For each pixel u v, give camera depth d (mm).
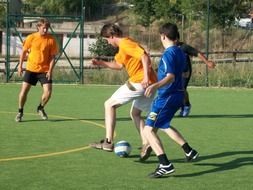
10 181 7574
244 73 21641
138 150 9695
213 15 39500
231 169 8430
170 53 7719
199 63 21969
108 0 68688
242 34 36375
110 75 22125
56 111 14617
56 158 9023
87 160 8891
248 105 16406
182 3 43031
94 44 35844
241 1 40500
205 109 15422
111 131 9328
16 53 39562
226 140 10828
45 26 12406
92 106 15711
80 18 21734
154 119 7871
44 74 12672
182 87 7992
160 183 7578
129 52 8758
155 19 50594
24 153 9406
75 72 21859
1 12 45438
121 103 9211
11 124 12445
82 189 7234
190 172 8203
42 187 7301
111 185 7441
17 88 19953
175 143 10305
